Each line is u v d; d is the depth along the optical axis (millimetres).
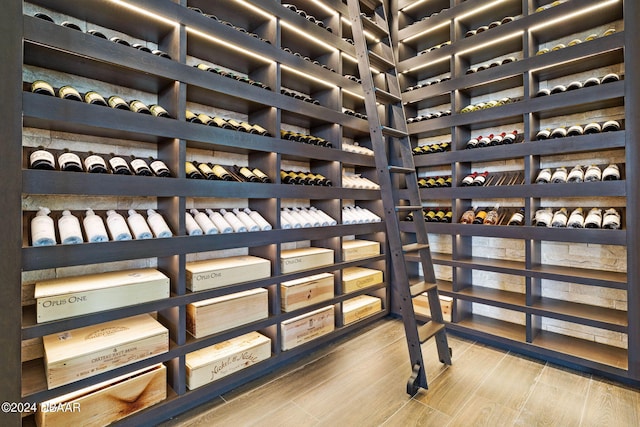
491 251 2635
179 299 1545
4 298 1088
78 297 1280
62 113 1216
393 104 2240
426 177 3037
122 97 1655
